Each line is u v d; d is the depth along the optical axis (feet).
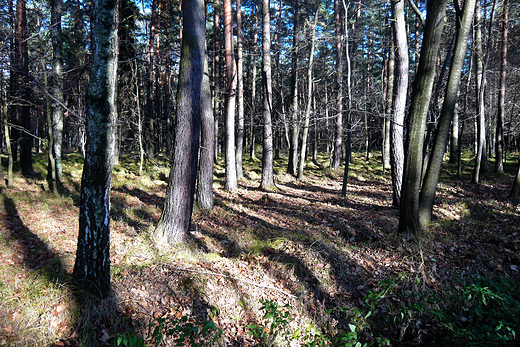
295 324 16.34
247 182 55.88
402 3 33.96
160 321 11.28
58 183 37.81
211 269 18.40
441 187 51.67
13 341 11.02
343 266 20.74
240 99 57.98
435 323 17.07
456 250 22.36
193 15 21.01
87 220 12.80
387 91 66.80
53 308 12.43
